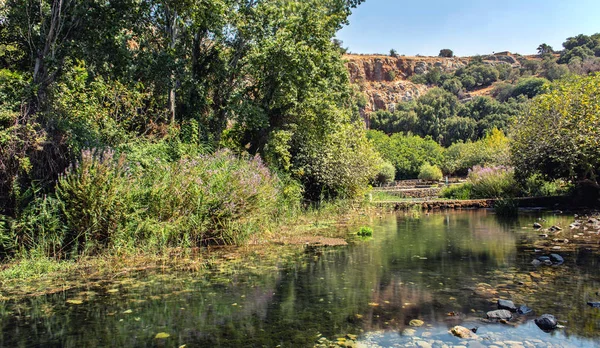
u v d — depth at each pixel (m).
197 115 13.19
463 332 3.36
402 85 81.56
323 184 15.73
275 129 14.34
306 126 15.08
